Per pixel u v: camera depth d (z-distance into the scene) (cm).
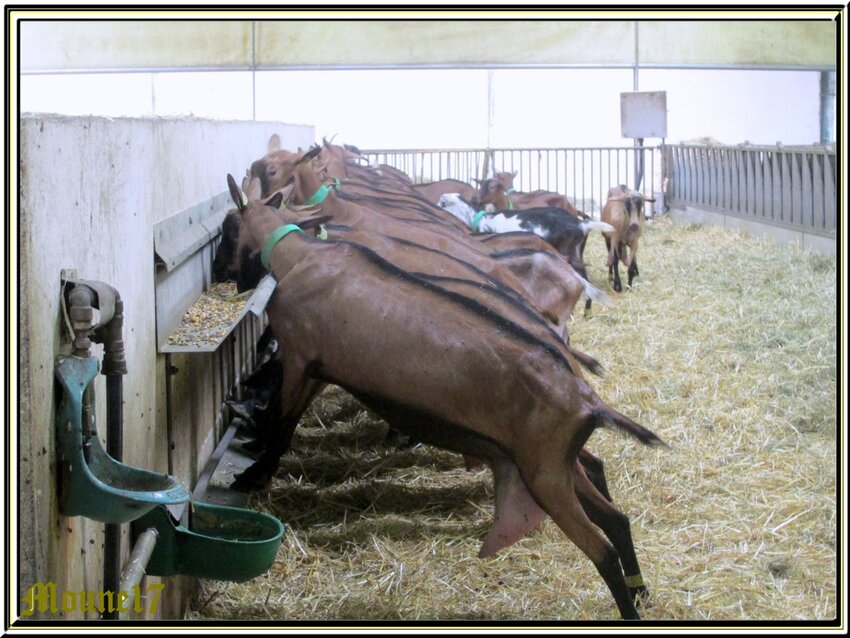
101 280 336
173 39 2058
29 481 250
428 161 2114
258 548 342
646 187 2075
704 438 673
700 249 1429
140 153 416
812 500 566
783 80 2156
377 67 2098
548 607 438
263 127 1049
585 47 2094
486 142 2184
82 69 2061
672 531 527
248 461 595
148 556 326
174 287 503
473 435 424
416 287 462
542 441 400
